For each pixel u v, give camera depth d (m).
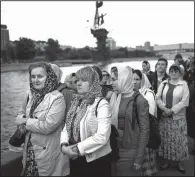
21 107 2.55
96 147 1.95
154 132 2.52
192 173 3.48
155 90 4.24
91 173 2.16
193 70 5.25
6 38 126.69
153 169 2.82
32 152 2.32
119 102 2.54
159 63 4.20
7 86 45.19
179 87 3.51
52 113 2.22
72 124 2.12
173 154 3.50
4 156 3.55
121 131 2.49
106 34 88.88
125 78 2.46
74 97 2.25
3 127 18.23
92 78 2.05
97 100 2.07
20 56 105.88
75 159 2.22
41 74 2.29
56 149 2.34
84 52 128.62
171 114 3.51
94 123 2.04
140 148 2.37
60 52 129.25
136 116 2.44
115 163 2.52
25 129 2.32
